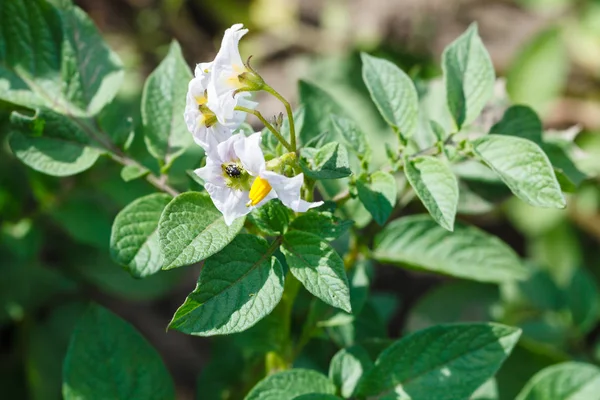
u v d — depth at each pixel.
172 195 0.40
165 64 0.41
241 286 0.35
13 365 0.54
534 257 0.65
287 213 0.36
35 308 0.52
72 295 0.56
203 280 0.35
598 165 0.63
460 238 0.43
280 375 0.39
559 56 0.63
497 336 0.39
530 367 0.50
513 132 0.43
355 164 0.40
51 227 0.54
